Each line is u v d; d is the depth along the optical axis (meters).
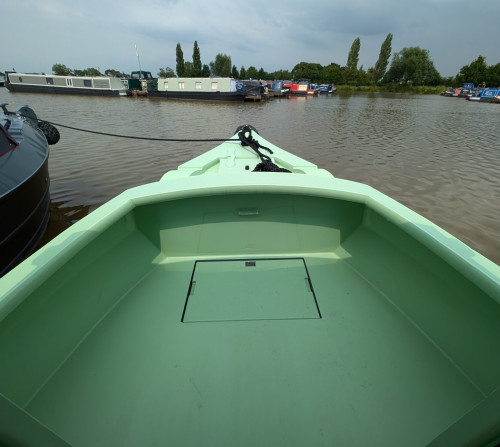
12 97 25.59
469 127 15.13
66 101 23.58
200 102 26.33
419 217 1.57
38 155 3.70
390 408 1.19
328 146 10.16
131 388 1.25
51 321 1.26
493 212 5.27
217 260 2.09
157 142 10.09
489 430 0.66
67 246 1.29
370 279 1.87
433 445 0.79
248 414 1.17
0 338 1.00
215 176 2.05
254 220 2.04
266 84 39.12
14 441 0.67
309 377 1.31
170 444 1.08
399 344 1.44
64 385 1.22
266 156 3.49
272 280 1.90
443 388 1.24
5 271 2.98
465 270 1.19
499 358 1.10
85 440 1.08
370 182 6.70
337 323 1.58
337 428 1.13
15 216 2.98
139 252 1.95
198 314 1.63
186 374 1.31
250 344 1.46
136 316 1.61
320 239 2.12
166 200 1.85
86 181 6.30
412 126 15.10
